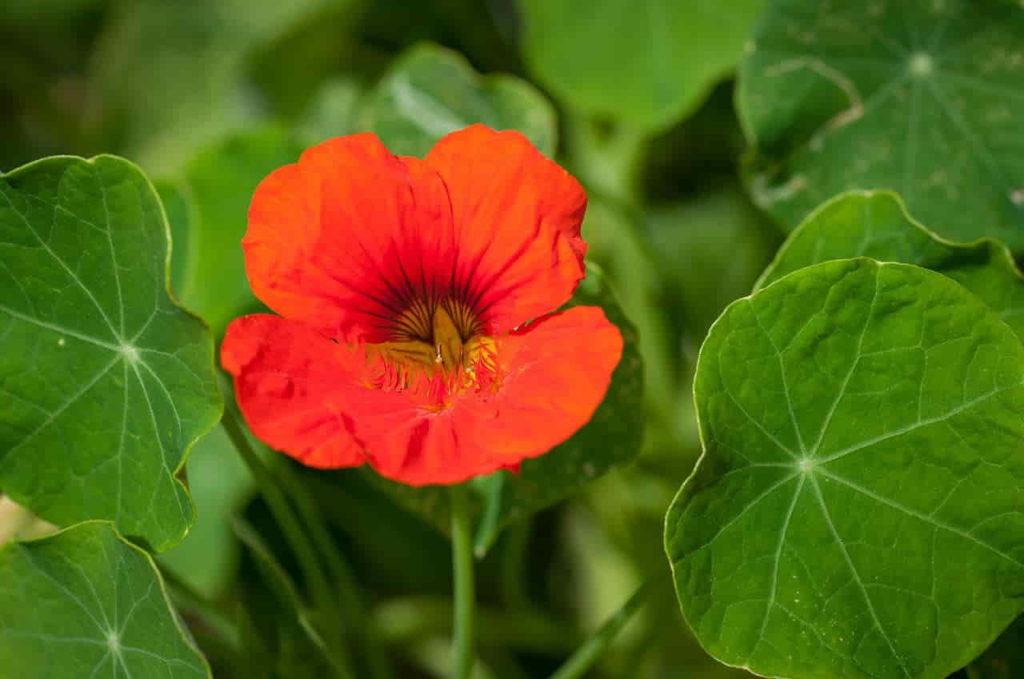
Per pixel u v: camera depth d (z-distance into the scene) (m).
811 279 0.37
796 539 0.38
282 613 0.41
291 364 0.38
